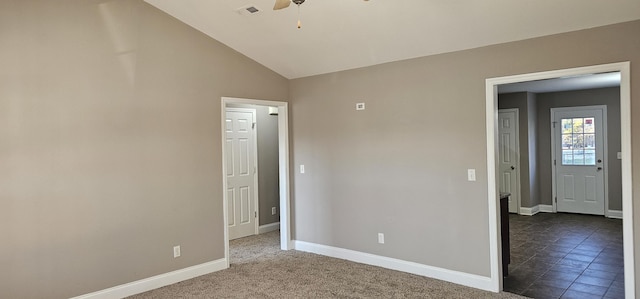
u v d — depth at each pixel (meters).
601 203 7.37
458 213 4.07
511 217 7.47
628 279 3.17
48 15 3.44
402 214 4.50
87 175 3.66
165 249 4.21
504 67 3.74
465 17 3.51
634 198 3.14
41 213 3.39
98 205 3.73
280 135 5.58
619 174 7.15
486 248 3.89
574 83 6.55
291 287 4.05
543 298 3.68
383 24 3.88
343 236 5.07
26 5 3.33
